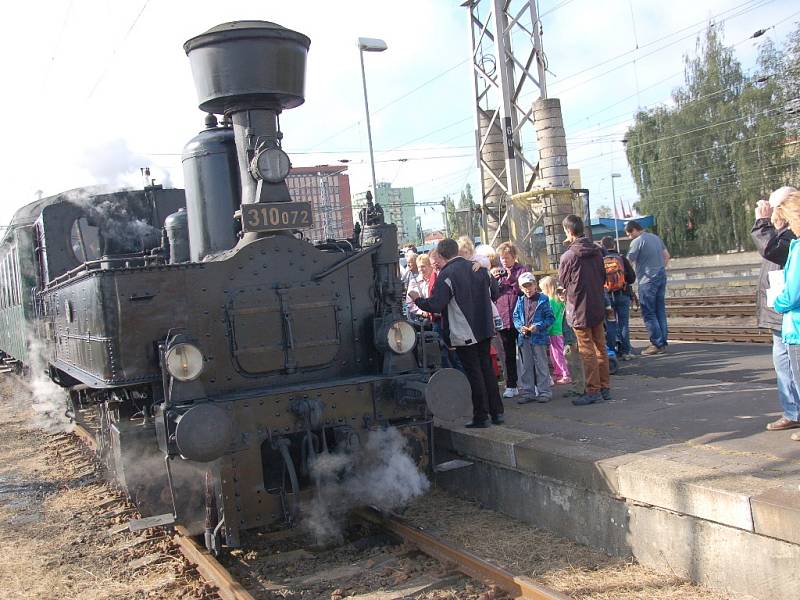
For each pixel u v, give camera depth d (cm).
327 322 628
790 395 572
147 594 517
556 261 1155
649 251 1105
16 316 1322
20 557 616
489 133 1312
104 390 680
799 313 508
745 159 4206
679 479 474
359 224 749
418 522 629
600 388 792
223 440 503
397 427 613
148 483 590
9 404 1515
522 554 545
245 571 550
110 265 767
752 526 424
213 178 686
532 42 1217
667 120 4672
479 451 669
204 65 629
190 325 571
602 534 540
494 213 1323
